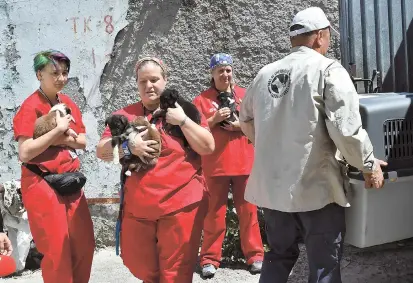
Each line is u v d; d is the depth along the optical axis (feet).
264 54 18.08
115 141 12.12
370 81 16.61
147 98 12.48
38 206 12.98
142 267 12.60
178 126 12.19
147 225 12.25
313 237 11.21
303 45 11.47
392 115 11.59
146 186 11.95
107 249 19.33
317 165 10.99
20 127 13.07
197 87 18.58
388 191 11.82
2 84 19.08
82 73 18.99
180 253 12.03
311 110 10.81
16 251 17.63
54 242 12.96
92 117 19.13
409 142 11.80
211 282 16.34
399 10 16.51
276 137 11.38
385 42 16.58
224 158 16.35
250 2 18.02
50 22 18.83
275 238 11.93
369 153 10.59
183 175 12.12
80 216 13.51
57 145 13.25
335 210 11.23
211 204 16.66
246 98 12.28
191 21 18.44
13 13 18.83
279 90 11.31
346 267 15.58
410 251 15.85
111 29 18.76
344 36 16.93
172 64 18.65
